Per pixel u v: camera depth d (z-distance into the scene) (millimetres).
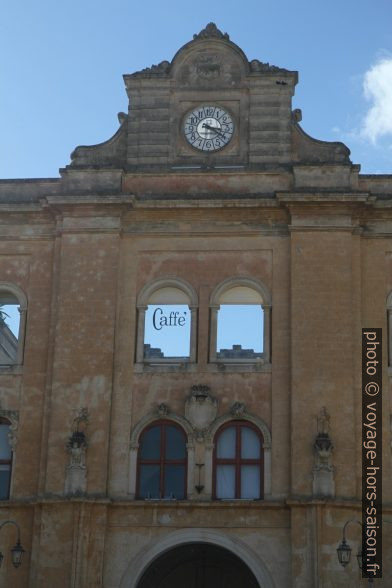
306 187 41344
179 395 39625
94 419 39156
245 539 37719
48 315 41156
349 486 37781
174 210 41438
